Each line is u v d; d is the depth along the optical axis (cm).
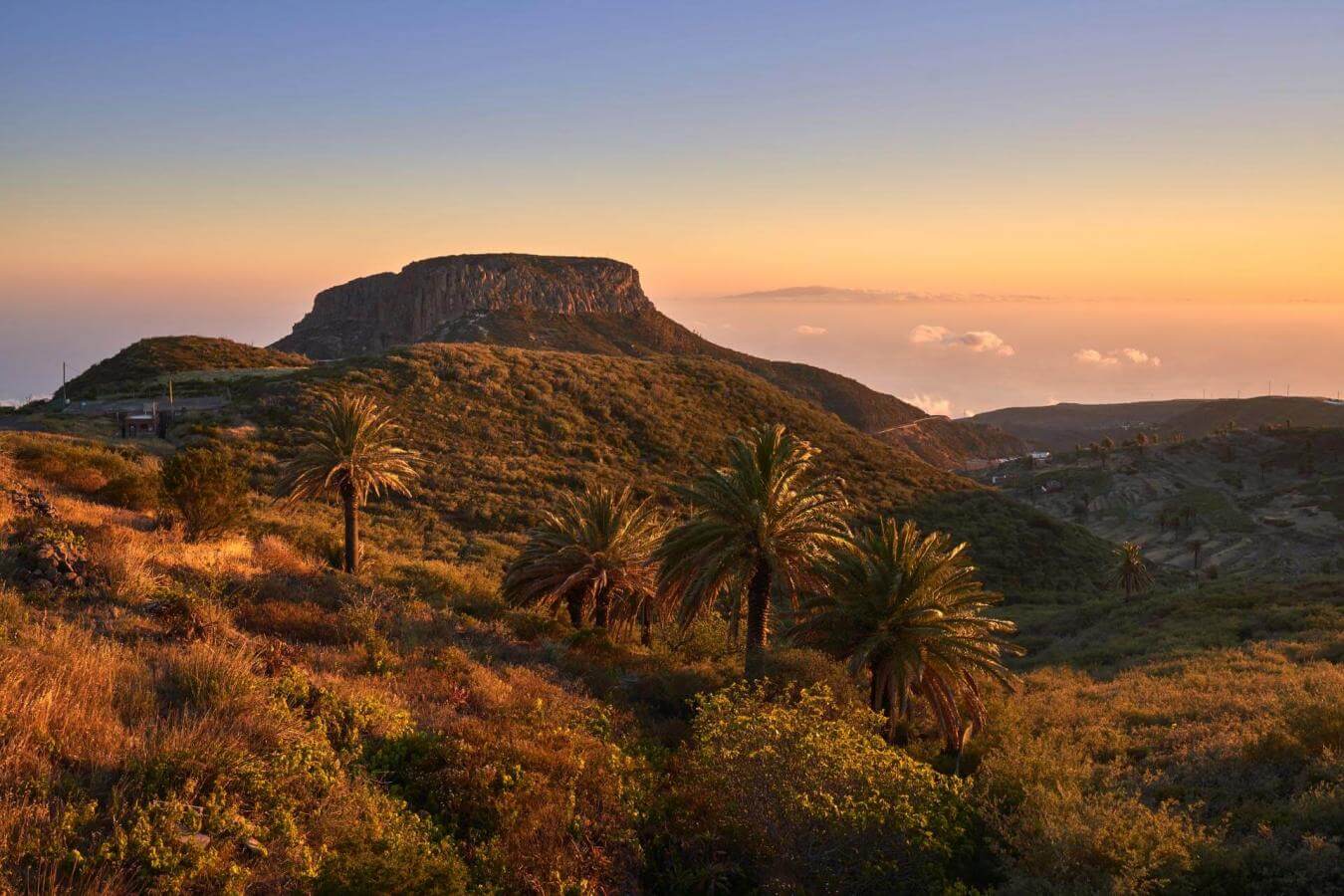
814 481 2434
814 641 2289
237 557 2172
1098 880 1085
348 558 3120
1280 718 1753
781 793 1138
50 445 3359
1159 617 4703
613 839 1067
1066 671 3391
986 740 2167
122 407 7231
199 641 1188
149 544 1945
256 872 681
